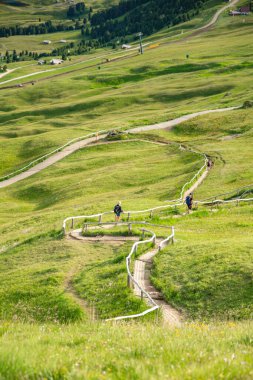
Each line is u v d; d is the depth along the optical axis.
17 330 17.55
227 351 11.09
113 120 140.38
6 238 54.09
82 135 123.06
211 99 150.75
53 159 108.69
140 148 109.44
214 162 82.25
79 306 27.94
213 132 111.31
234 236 40.09
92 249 40.28
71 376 9.18
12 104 194.38
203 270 29.56
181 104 155.25
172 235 38.38
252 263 28.91
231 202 57.31
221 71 193.88
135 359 10.47
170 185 72.25
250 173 71.19
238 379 8.89
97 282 31.42
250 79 169.00
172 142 110.19
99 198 72.44
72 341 13.47
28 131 142.25
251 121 111.69
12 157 114.94
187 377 8.81
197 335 13.97
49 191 87.25
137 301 26.06
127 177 83.81
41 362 10.20
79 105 169.12
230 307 24.55
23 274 36.22
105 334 14.66
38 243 45.31
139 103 166.00
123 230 44.12
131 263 33.91
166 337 13.32
